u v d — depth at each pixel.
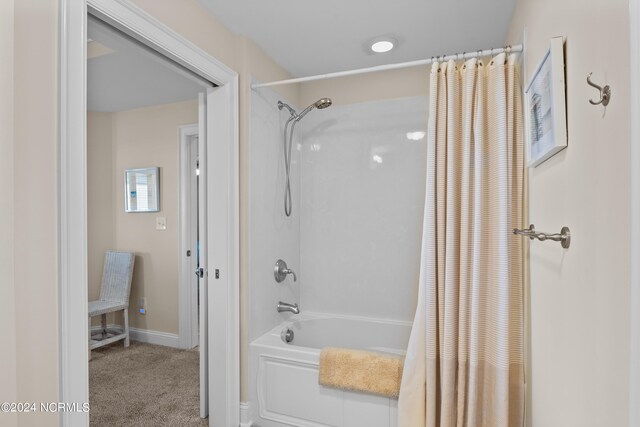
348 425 1.90
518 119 1.68
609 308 0.76
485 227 1.71
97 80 2.86
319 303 2.86
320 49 2.31
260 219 2.27
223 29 1.99
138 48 1.53
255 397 2.11
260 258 2.27
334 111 2.82
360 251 2.75
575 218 0.97
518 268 1.66
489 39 2.19
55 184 1.08
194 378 2.76
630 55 0.61
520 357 1.65
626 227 0.68
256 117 2.22
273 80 2.46
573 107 0.98
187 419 2.20
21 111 1.00
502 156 1.64
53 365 1.07
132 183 3.58
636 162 0.60
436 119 1.80
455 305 1.75
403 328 2.58
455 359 1.74
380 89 2.70
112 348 3.40
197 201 3.56
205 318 2.19
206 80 1.95
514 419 1.66
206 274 2.18
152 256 3.54
